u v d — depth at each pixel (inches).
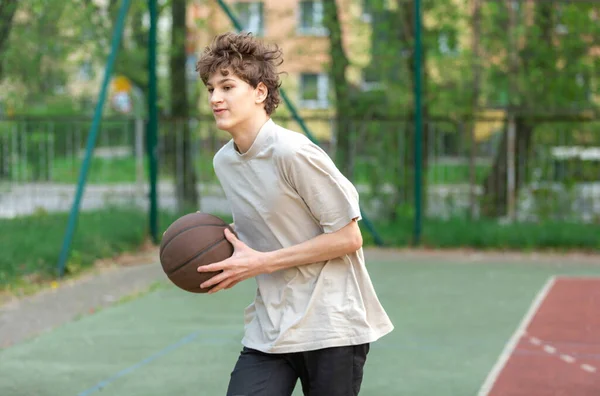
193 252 119.0
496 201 502.6
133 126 496.1
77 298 314.8
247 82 117.0
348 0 522.0
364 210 505.7
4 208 485.4
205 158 516.1
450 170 500.1
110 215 470.0
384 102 515.2
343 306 118.6
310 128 554.3
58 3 498.3
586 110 488.1
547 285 352.2
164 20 572.7
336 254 117.9
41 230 427.2
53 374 215.3
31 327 267.6
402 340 254.1
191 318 284.0
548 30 503.8
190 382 208.8
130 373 216.7
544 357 234.5
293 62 543.5
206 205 518.3
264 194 118.3
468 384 207.8
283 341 117.0
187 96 546.3
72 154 491.2
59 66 536.4
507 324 277.1
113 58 379.2
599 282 359.6
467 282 358.6
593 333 264.1
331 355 117.6
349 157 506.6
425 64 505.7
